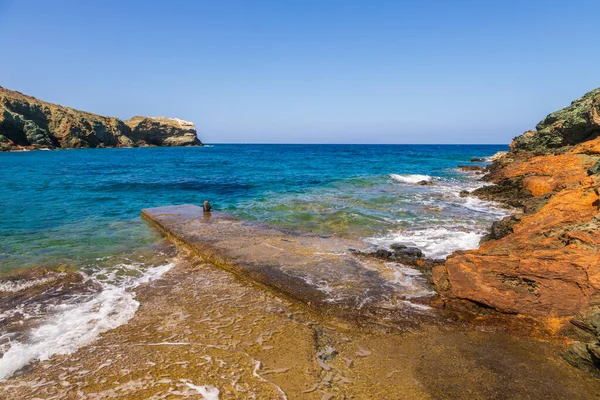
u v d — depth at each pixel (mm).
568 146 22016
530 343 5086
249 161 53000
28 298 6789
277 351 4953
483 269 6289
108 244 10391
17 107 76562
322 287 6973
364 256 8914
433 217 13727
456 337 5305
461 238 10773
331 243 10117
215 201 17875
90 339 5305
